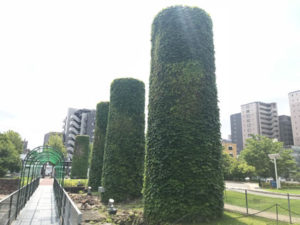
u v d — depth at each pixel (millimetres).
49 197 14305
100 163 16078
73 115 76562
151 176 7430
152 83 8492
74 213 3525
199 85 7703
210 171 6992
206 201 6699
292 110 75500
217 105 8039
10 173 30547
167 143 7289
